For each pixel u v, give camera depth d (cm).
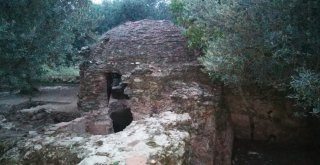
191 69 902
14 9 635
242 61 615
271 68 599
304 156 1020
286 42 519
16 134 745
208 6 695
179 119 686
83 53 1055
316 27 498
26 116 1055
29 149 605
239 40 607
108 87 1066
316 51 497
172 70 901
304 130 1069
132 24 1154
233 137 1098
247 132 1118
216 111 870
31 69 682
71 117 1067
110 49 1026
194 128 772
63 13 775
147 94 869
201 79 900
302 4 505
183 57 957
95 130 965
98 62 995
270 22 539
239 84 815
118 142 556
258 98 1052
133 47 1011
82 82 1003
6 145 643
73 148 574
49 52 764
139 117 871
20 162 591
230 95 1055
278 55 529
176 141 550
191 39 928
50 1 721
